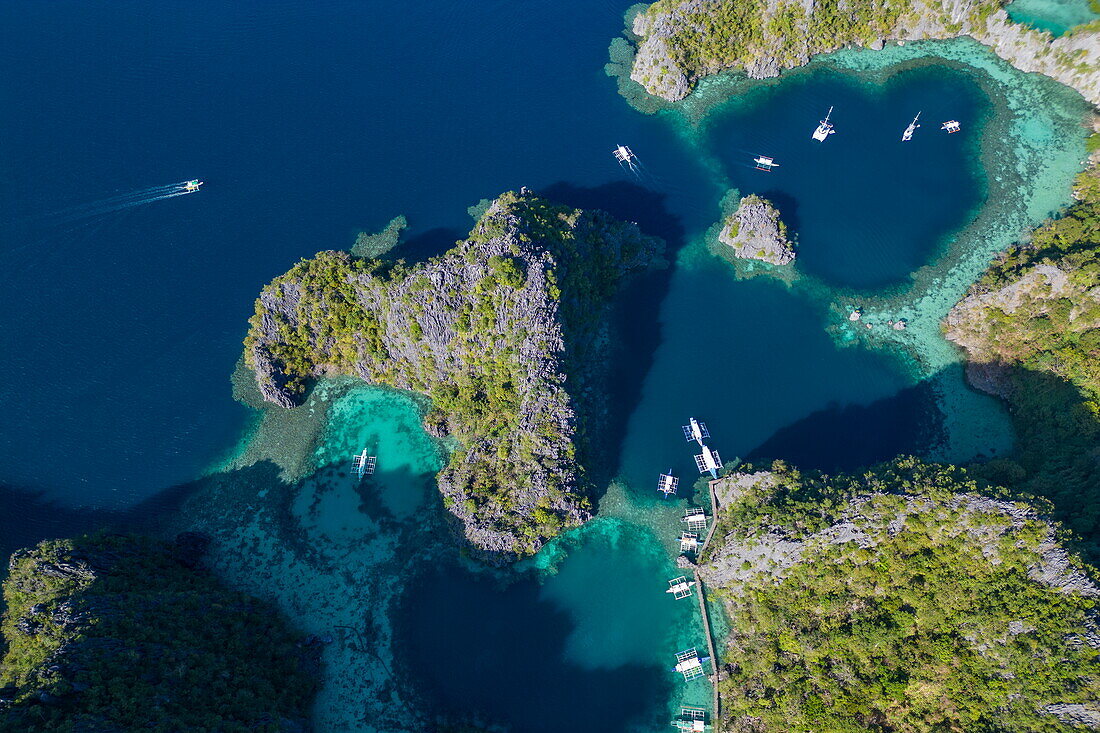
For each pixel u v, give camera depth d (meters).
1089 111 164.75
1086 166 158.38
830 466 133.00
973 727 93.69
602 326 149.62
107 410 148.50
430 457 137.88
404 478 136.12
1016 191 158.25
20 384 152.38
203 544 131.50
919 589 101.75
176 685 102.50
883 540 105.31
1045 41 169.12
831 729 99.94
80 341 157.38
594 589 124.88
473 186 172.50
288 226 170.38
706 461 132.88
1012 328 134.62
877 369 142.25
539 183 171.25
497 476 128.88
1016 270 141.75
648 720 114.25
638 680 117.31
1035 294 133.75
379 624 123.00
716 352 146.25
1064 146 162.12
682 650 118.81
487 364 131.88
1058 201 155.12
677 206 165.12
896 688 98.44
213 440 144.12
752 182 166.75
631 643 120.12
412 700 116.75
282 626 120.56
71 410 148.75
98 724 93.00
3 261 168.50
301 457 140.38
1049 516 101.88
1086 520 104.81
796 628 108.31
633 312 151.62
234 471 140.25
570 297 137.38
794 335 147.50
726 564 118.75
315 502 135.38
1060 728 88.69
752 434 137.12
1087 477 112.75
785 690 105.50
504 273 125.81
